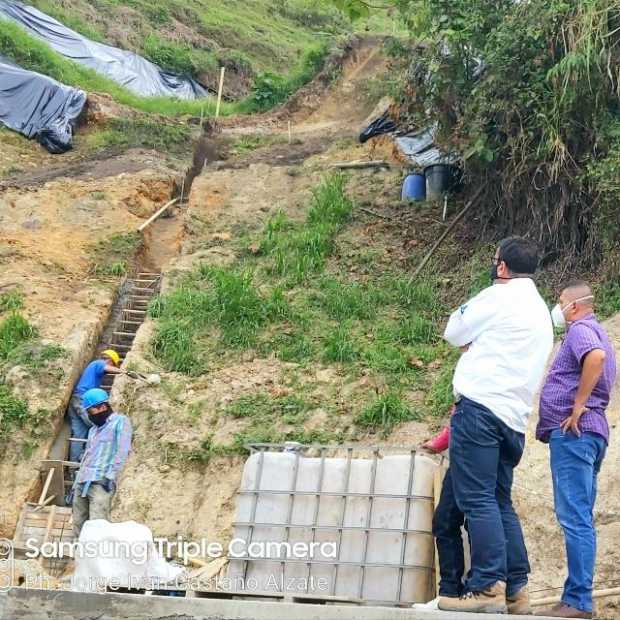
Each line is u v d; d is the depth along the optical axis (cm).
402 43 1568
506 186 1420
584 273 1325
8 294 1479
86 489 946
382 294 1438
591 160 1290
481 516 562
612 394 1016
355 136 2108
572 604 575
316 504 655
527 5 1340
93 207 1814
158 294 1521
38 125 2277
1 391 1261
